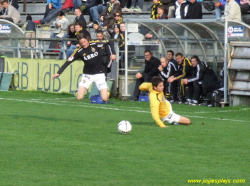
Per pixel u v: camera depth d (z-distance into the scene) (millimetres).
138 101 51094
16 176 21094
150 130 31891
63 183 20109
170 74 49906
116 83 53250
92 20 69375
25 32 65000
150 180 20609
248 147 27000
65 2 76062
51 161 23672
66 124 34562
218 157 24656
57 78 56656
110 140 28734
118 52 53188
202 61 50906
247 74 45625
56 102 48844
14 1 78562
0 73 60438
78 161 23688
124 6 70875
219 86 48125
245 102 46062
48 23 76312
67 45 57062
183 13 55625
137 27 51812
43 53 61844
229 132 31531
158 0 59938
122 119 37562
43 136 29922
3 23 62781
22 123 34875
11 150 25922
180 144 27688
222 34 50000
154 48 53781
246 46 45656
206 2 58969
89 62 36344
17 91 58750
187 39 52500
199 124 34812
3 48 62875
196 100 48188
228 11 53500
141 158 24344
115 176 21188
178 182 20375
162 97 33031
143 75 51562
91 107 45250
